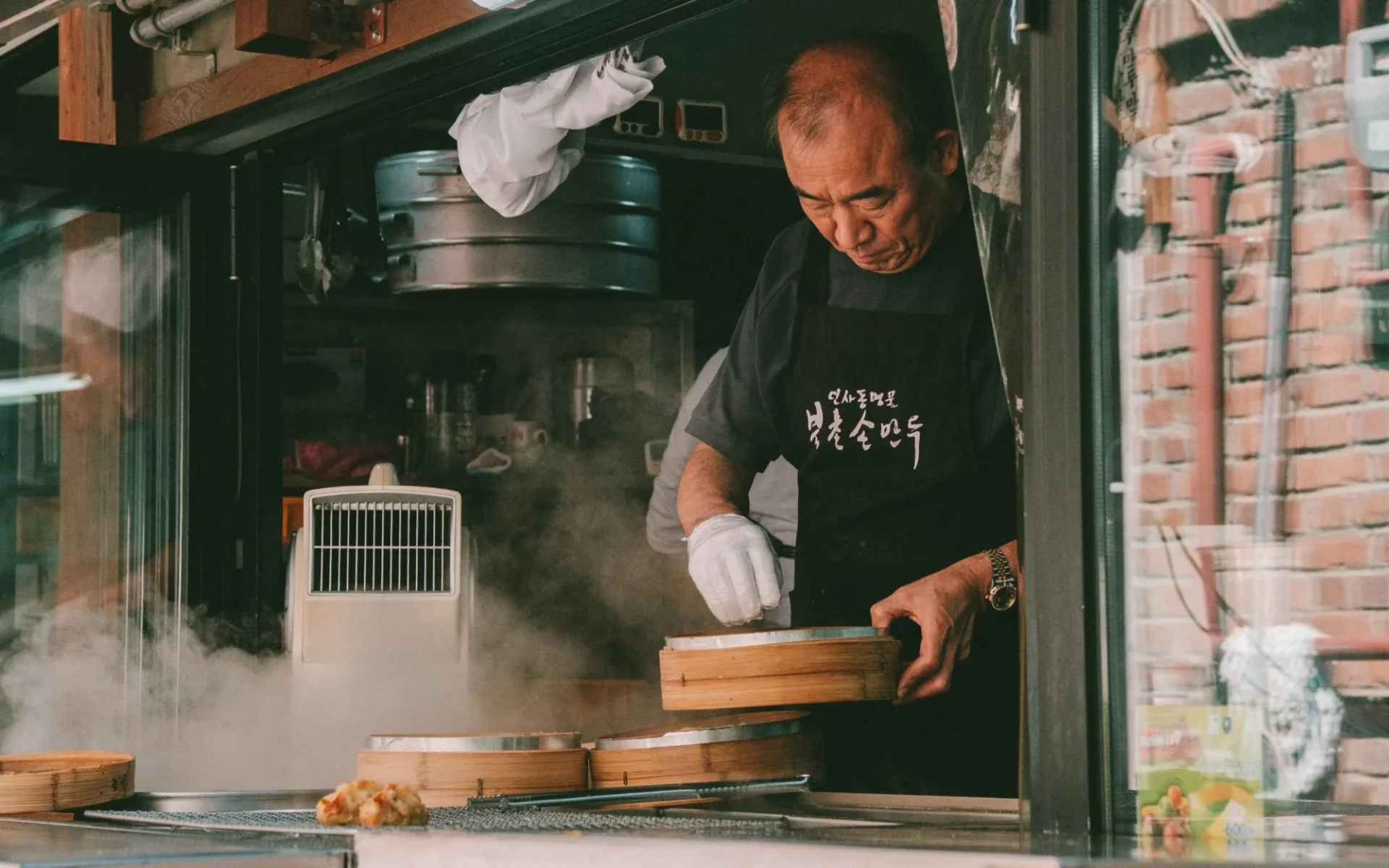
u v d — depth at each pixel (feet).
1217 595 4.57
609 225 11.31
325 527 8.10
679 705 6.37
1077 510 4.35
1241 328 4.81
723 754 6.02
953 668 8.32
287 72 8.37
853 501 9.43
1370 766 4.65
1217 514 4.57
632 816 5.25
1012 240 4.70
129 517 9.28
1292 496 4.70
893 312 9.37
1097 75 4.43
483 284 11.04
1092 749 4.29
